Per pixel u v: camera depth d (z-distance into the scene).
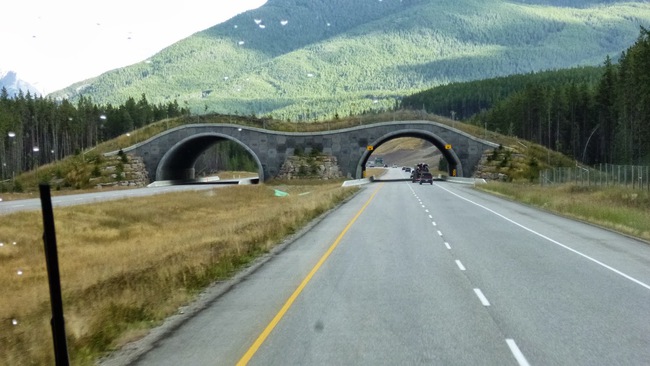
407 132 101.38
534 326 10.20
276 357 8.58
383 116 107.62
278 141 102.06
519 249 20.98
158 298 12.34
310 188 82.75
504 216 35.38
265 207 47.62
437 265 17.45
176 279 14.38
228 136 102.94
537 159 98.81
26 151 156.62
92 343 9.16
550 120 151.75
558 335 9.58
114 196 57.78
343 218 35.00
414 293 13.30
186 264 16.28
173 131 103.44
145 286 13.50
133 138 106.56
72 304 11.79
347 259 18.94
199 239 24.47
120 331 10.09
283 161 101.94
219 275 16.19
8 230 28.25
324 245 22.72
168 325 10.79
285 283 14.89
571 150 148.38
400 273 16.11
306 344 9.24
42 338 9.02
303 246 22.56
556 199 43.00
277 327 10.38
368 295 13.16
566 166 100.44
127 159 100.81
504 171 92.69
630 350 8.69
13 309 11.78
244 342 9.45
